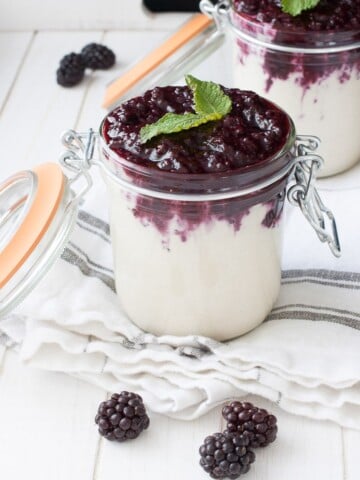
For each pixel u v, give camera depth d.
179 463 0.62
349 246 0.73
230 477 0.61
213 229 0.63
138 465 0.62
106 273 0.71
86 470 0.62
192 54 0.79
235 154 0.62
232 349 0.66
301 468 0.62
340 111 0.78
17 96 0.93
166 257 0.64
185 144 0.62
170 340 0.66
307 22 0.75
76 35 1.01
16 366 0.68
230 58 0.96
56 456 0.63
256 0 0.77
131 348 0.67
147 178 0.62
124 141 0.63
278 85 0.77
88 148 0.66
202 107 0.64
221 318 0.66
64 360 0.67
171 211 0.62
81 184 0.80
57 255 0.65
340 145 0.79
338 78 0.76
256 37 0.76
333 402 0.64
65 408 0.65
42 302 0.68
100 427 0.63
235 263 0.64
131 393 0.64
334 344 0.66
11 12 1.00
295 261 0.72
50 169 0.68
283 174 0.63
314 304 0.68
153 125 0.63
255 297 0.66
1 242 0.65
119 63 0.97
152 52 0.81
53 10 1.00
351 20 0.75
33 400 0.66
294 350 0.66
